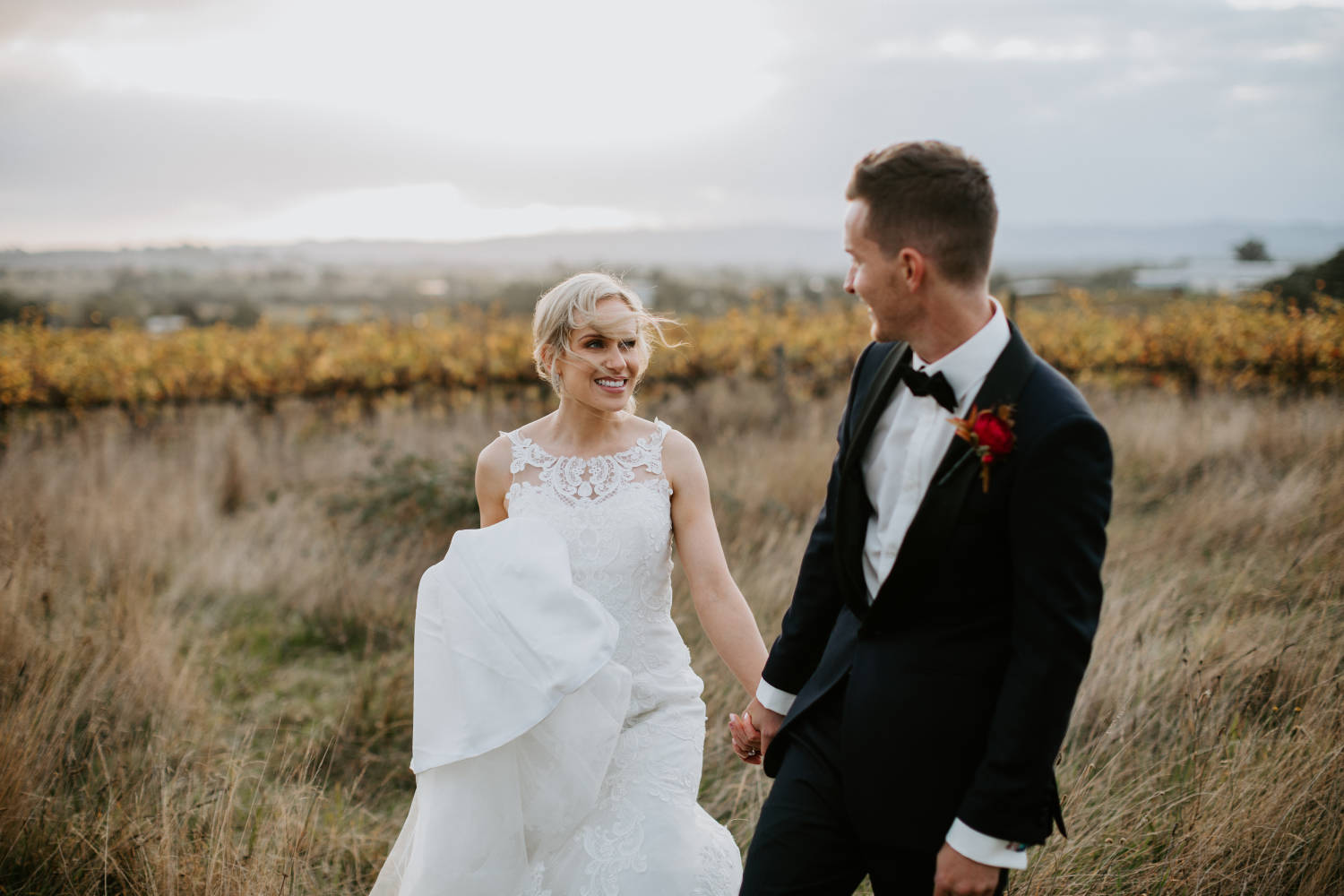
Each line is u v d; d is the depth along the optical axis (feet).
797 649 6.22
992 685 5.10
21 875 8.79
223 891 7.95
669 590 7.58
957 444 5.09
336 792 10.77
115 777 10.25
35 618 14.26
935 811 5.12
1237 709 9.97
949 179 4.96
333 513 21.07
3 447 29.78
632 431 7.63
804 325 43.62
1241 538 18.02
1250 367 35.73
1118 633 11.76
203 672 14.35
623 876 6.58
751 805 9.53
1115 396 35.24
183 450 29.71
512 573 6.84
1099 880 7.74
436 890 6.56
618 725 6.77
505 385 38.34
